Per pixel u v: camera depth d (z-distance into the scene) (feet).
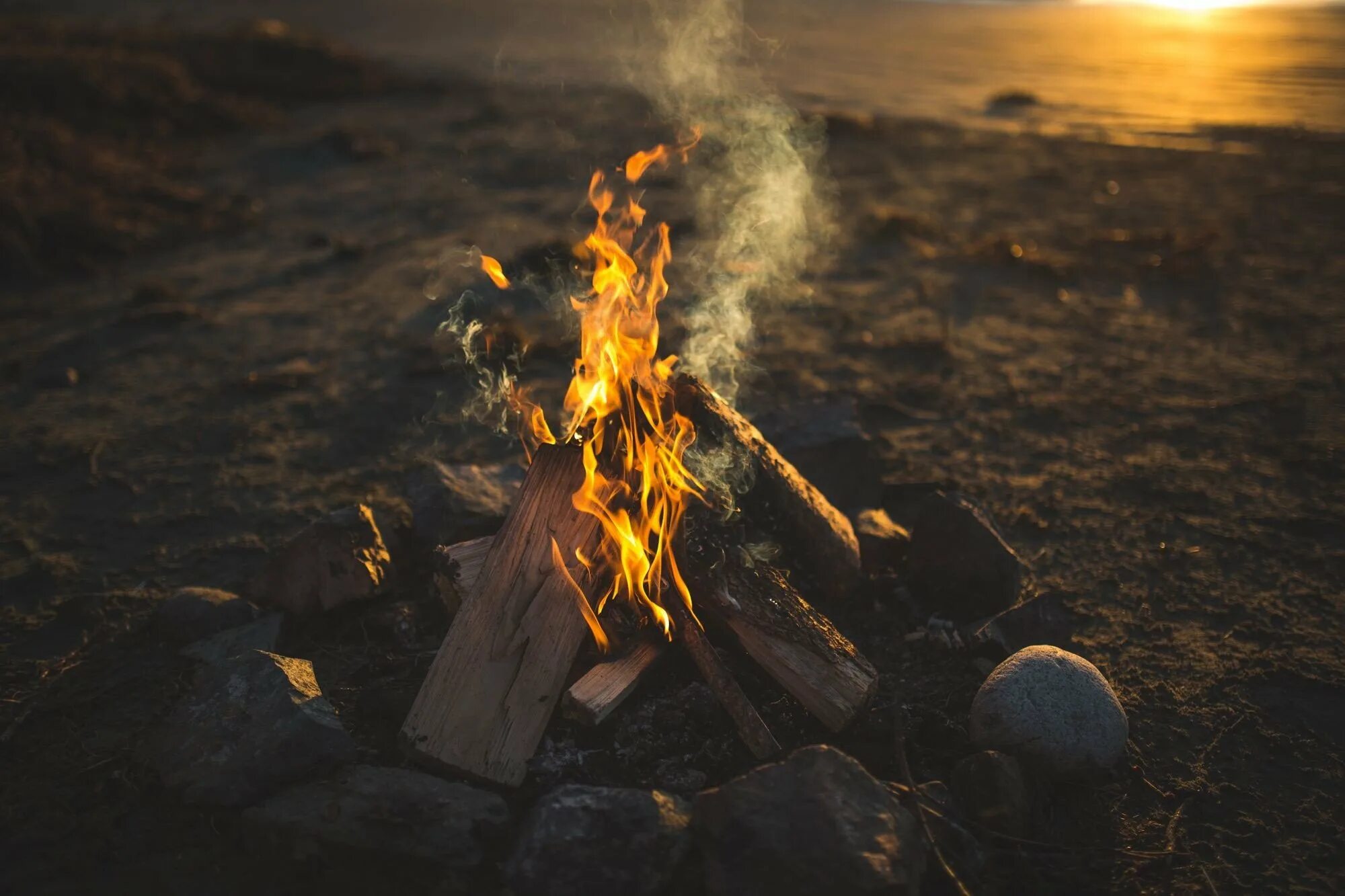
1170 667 12.07
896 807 8.55
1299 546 14.67
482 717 9.93
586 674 10.51
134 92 47.19
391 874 8.94
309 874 8.96
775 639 10.40
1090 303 26.73
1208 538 14.96
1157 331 24.43
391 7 121.08
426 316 25.66
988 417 19.54
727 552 10.91
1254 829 9.66
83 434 18.90
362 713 10.88
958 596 13.03
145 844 9.37
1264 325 24.53
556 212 36.37
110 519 15.84
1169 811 9.90
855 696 10.14
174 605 12.53
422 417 19.66
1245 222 34.14
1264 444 18.08
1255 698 11.51
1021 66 80.69
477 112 56.08
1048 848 9.35
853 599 13.07
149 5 107.65
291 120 53.31
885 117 55.72
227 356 23.06
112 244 31.22
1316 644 12.45
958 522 13.05
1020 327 25.05
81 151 37.68
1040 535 15.16
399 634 12.16
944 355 22.99
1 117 38.83
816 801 8.35
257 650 10.91
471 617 10.37
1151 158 45.01
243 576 14.12
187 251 32.19
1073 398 20.40
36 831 9.57
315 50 62.75
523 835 8.77
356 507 13.16
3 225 29.63
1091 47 97.30
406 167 44.01
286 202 38.47
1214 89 67.15
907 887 7.88
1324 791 10.14
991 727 10.14
